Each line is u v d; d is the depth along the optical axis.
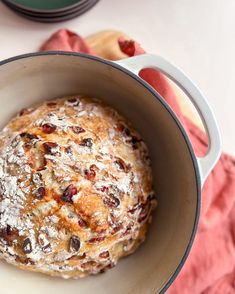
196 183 0.58
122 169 0.61
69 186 0.57
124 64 0.60
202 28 0.75
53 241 0.58
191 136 0.73
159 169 0.66
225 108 0.75
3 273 0.63
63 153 0.59
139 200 0.62
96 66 0.61
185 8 0.75
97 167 0.59
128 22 0.75
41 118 0.62
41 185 0.58
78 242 0.58
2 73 0.61
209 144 0.60
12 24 0.75
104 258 0.61
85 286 0.64
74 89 0.66
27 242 0.58
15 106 0.66
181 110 0.73
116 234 0.60
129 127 0.65
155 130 0.65
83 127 0.62
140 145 0.65
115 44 0.73
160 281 0.61
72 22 0.75
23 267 0.61
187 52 0.75
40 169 0.58
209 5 0.75
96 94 0.66
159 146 0.66
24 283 0.63
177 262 0.60
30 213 0.58
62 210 0.57
